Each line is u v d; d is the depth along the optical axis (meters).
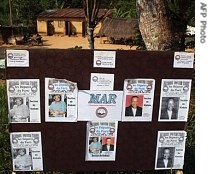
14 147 1.57
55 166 1.62
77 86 1.51
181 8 2.82
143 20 2.17
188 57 1.53
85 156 1.61
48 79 1.50
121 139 1.60
